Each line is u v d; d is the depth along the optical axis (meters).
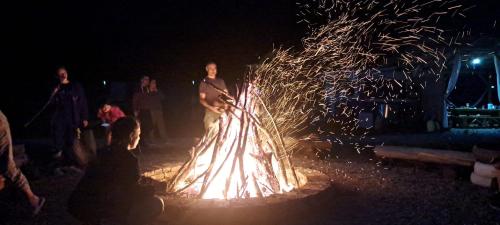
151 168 8.02
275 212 4.61
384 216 4.96
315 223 4.68
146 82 11.52
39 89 17.16
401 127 15.66
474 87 21.97
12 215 5.15
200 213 4.44
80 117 8.14
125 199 3.50
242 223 4.46
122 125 3.54
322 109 15.46
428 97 15.85
